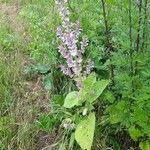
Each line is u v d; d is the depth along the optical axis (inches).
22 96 45.9
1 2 65.7
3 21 59.2
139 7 33.4
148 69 34.4
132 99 35.9
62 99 41.9
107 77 41.9
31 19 57.8
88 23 44.3
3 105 44.2
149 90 33.6
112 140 38.5
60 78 45.4
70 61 36.2
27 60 51.8
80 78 37.0
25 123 41.8
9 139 40.8
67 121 38.4
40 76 48.8
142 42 34.7
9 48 53.5
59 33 36.8
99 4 46.4
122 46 34.8
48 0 62.0
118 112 36.1
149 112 35.2
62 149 37.6
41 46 49.5
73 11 45.0
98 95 36.0
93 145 37.7
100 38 42.3
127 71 36.3
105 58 42.9
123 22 36.3
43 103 44.9
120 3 35.7
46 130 41.4
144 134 36.5
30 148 40.4
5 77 47.3
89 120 35.9
